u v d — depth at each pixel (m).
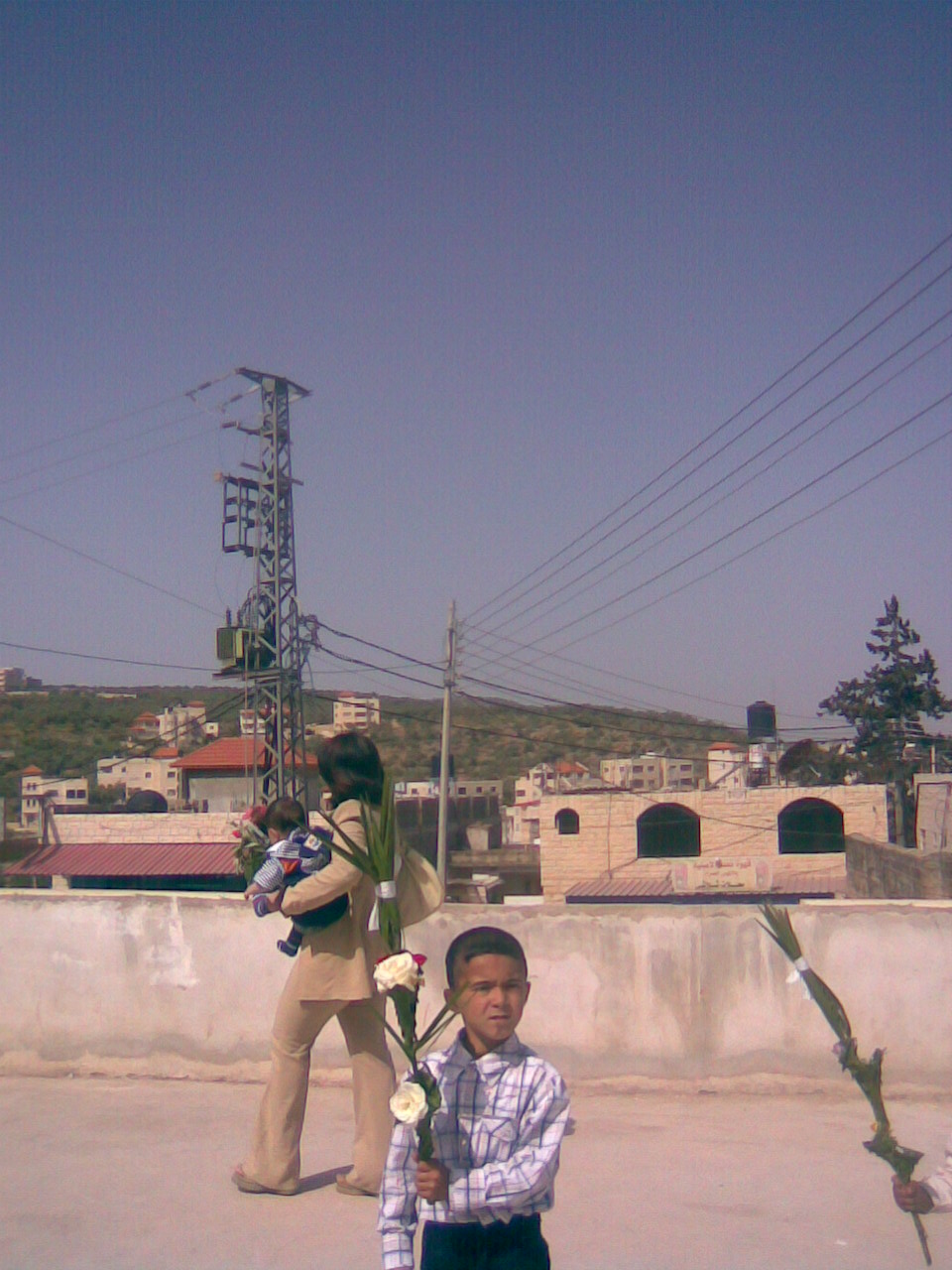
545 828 40.12
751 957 6.29
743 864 37.50
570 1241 4.36
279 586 28.56
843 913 6.25
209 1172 5.10
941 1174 3.21
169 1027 6.61
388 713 35.31
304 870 4.91
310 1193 4.86
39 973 6.72
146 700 59.25
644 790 42.91
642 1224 4.52
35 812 39.25
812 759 43.56
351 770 4.81
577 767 53.69
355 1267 4.15
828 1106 6.04
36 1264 4.20
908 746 39.38
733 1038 6.25
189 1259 4.23
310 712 29.50
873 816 38.34
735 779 44.41
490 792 50.31
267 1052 6.51
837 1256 4.24
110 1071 6.61
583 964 6.38
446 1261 2.87
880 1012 6.17
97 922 6.72
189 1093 6.30
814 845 40.56
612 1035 6.32
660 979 6.32
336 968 4.72
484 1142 2.80
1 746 51.12
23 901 6.78
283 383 29.19
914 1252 4.27
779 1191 4.87
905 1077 6.13
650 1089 6.25
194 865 34.41
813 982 3.21
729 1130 5.66
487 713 67.31
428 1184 2.71
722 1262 4.20
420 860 4.87
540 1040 6.36
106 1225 4.54
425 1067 2.88
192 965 6.62
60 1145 5.47
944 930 6.17
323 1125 5.77
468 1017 2.84
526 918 6.42
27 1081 6.53
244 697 29.44
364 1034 4.83
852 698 40.38
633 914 6.37
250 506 29.06
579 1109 6.02
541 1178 2.77
